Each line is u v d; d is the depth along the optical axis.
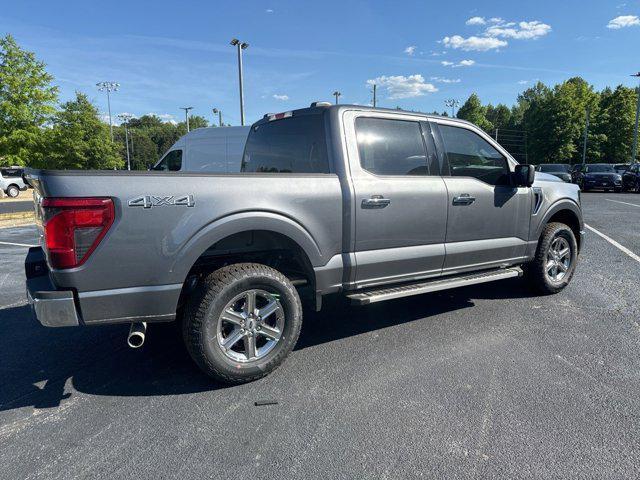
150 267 2.95
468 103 86.38
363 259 3.78
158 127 125.69
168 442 2.63
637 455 2.46
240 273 3.22
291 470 2.38
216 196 3.10
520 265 5.30
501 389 3.17
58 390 3.29
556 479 2.29
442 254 4.23
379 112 3.97
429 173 4.21
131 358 3.83
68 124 40.50
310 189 3.48
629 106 60.12
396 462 2.43
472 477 2.31
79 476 2.35
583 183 26.34
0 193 26.06
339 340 4.11
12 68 27.27
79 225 2.76
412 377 3.37
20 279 6.65
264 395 3.16
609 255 7.74
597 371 3.43
